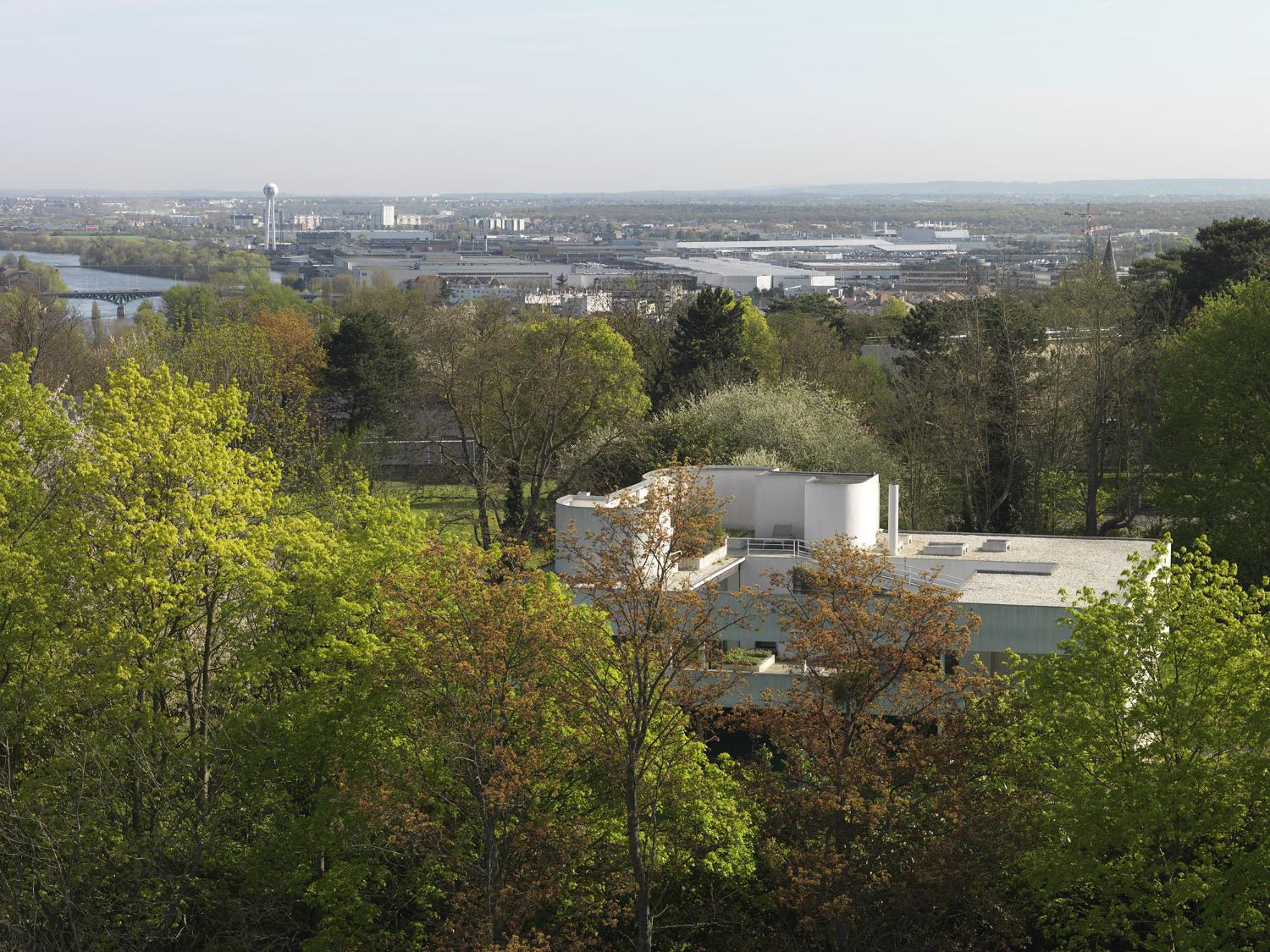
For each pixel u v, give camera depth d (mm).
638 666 33719
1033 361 96750
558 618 36469
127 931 34469
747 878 37719
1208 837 35594
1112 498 99125
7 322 126938
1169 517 89438
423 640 36500
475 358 90000
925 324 114250
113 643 39125
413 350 124062
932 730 41344
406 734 37969
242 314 189000
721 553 61219
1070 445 96250
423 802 36344
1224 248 111688
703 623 34906
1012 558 63312
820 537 62469
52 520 42531
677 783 35125
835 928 33031
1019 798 33594
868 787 33594
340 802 35031
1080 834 34344
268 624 41281
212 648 42625
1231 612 38125
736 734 50875
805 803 33875
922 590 35219
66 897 32469
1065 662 37250
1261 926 32906
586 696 34312
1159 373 89500
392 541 41531
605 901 35156
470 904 33719
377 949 36562
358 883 35750
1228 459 75250
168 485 43000
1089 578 58875
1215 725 35375
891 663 34594
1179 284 114625
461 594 35312
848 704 35031
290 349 118000
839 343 141875
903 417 98625
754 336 129625
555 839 34562
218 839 37281
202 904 36844
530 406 94688
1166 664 36812
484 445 91938
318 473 74562
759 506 65750
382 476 97812
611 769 34625
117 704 38438
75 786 36969
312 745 37688
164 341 121688
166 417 43969
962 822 32938
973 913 34844
